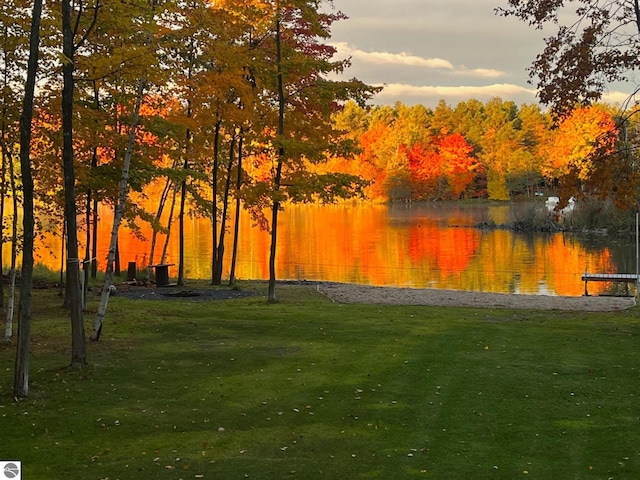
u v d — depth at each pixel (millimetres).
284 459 7309
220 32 16016
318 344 13258
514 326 15430
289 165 20469
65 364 11430
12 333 14086
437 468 7078
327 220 66875
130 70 11727
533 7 14422
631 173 14523
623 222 49219
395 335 14227
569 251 40438
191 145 20250
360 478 6793
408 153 93250
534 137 89750
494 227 57312
